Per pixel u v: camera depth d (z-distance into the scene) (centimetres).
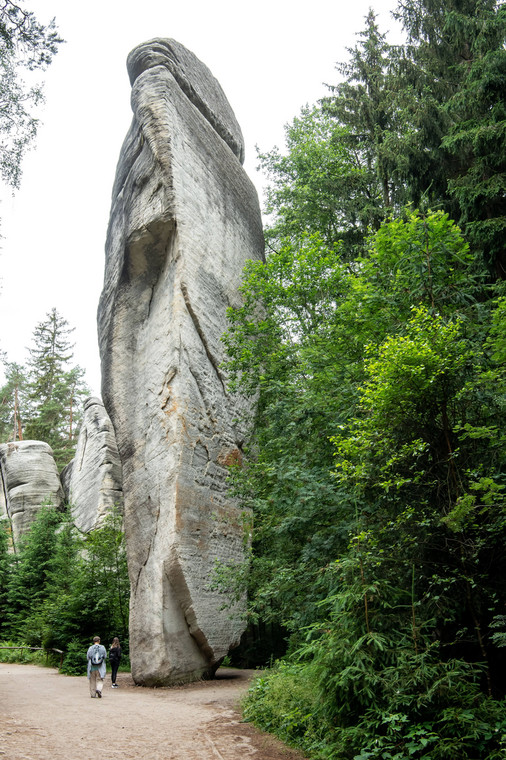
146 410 1798
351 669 668
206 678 1633
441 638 741
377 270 1063
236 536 1858
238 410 2009
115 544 2164
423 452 752
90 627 1995
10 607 2736
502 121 1449
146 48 2123
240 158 2620
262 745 762
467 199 1551
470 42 1811
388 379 743
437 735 610
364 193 2289
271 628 2073
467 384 743
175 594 1581
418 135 1762
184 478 1650
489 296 1399
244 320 1703
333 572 813
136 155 2034
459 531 690
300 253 1672
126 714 1012
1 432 5506
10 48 1085
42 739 777
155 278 1939
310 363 1302
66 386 5338
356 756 630
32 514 3478
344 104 2198
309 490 1080
